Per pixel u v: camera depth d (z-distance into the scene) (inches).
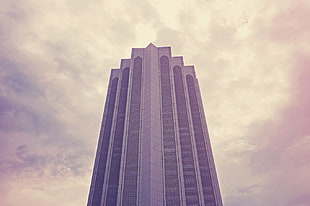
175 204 3102.9
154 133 3762.3
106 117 4424.2
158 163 3457.2
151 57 4891.7
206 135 4173.2
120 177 3422.7
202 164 3779.5
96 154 3961.6
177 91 4571.9
